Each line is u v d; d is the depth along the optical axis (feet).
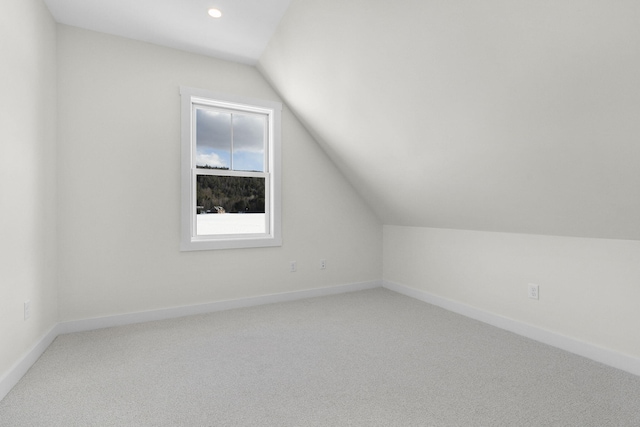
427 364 6.99
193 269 10.21
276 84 10.93
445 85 6.68
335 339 8.32
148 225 9.57
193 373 6.59
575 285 7.67
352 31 7.28
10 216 6.00
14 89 6.14
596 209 6.71
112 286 9.15
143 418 5.16
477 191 8.55
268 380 6.34
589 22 4.36
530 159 6.73
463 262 10.44
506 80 5.75
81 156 8.73
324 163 12.39
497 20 5.14
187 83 10.07
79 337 8.34
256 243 11.12
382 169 10.50
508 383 6.22
